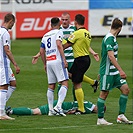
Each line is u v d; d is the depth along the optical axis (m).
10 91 28.27
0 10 65.19
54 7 66.38
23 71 42.81
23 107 29.67
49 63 28.34
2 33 26.59
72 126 25.30
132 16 67.44
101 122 25.64
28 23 66.50
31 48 56.91
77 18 29.11
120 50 56.06
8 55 26.64
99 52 53.81
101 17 66.75
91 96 34.38
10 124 25.62
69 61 30.50
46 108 28.39
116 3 67.00
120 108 26.14
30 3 66.25
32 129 24.42
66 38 30.97
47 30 66.69
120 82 25.81
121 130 24.30
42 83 38.12
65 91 28.27
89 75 41.62
